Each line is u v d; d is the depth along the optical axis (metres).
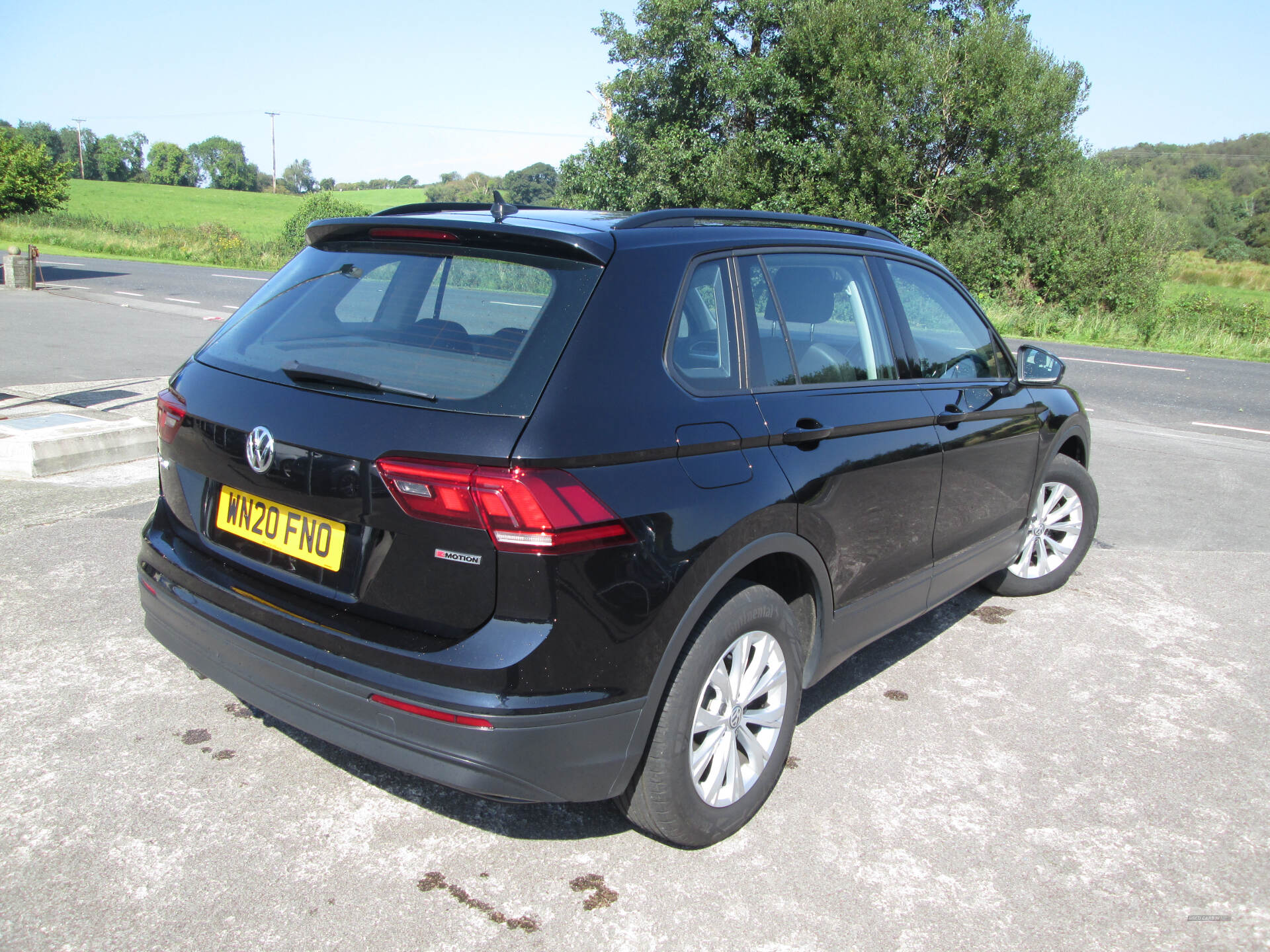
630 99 24.03
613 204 24.66
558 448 2.02
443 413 2.07
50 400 7.76
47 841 2.42
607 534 2.08
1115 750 3.19
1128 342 20.52
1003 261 23.81
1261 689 3.72
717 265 2.65
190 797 2.65
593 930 2.20
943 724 3.33
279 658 2.24
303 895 2.27
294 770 2.82
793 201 23.16
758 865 2.49
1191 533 5.86
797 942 2.20
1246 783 3.01
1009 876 2.49
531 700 2.01
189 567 2.53
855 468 2.85
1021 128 22.34
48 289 19.80
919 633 4.20
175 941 2.09
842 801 2.81
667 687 2.33
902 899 2.37
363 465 2.10
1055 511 4.66
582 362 2.15
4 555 4.38
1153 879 2.50
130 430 6.19
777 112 23.81
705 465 2.35
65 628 3.67
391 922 2.19
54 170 28.03
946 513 3.45
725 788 2.55
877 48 22.88
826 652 2.94
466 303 2.36
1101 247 23.34
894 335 3.31
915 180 23.48
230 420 2.39
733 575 2.40
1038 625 4.32
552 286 2.30
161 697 3.21
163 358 10.72
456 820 2.62
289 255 34.81
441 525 2.01
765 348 2.71
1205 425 10.05
